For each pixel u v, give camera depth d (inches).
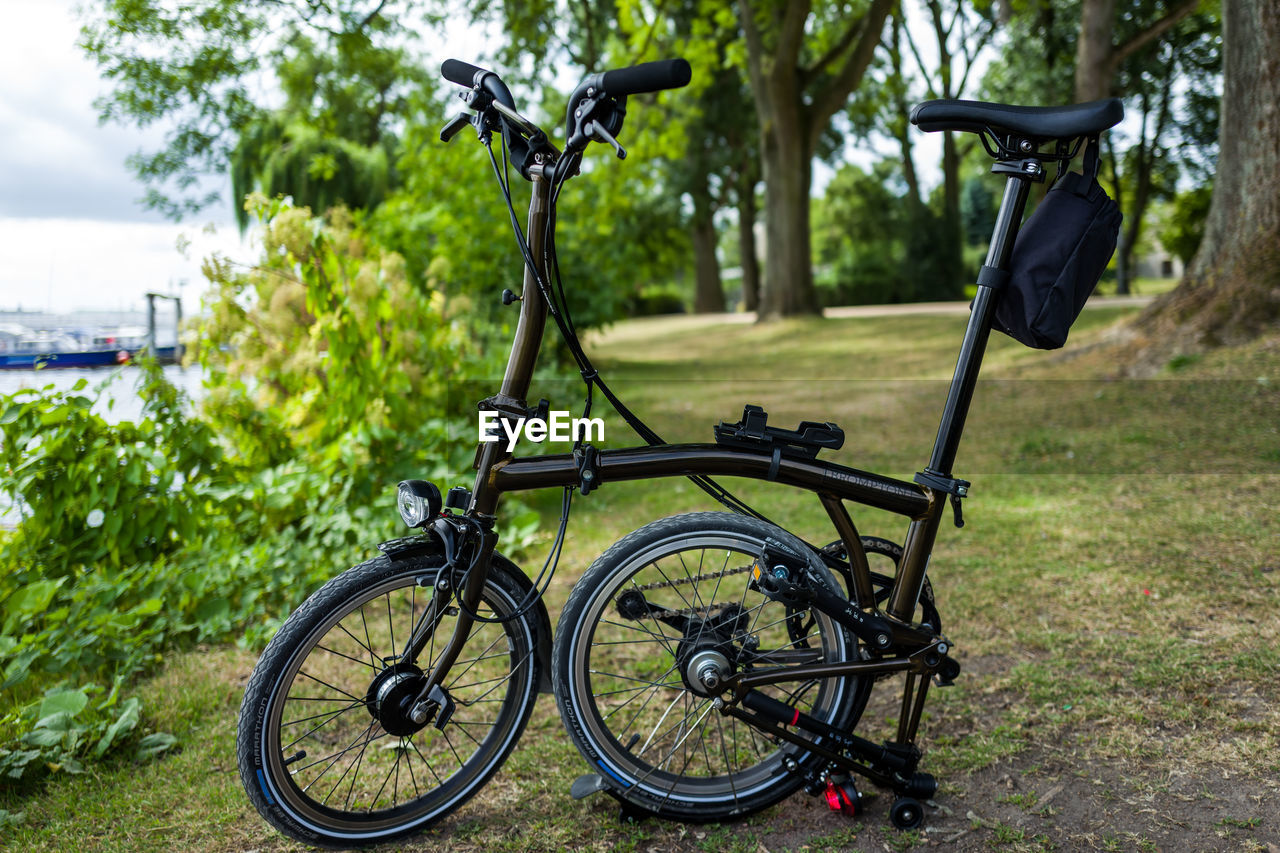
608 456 68.2
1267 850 63.3
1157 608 109.0
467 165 324.5
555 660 70.1
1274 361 242.8
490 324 299.7
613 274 416.5
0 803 77.2
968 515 162.1
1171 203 1081.4
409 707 68.8
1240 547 129.4
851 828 70.1
